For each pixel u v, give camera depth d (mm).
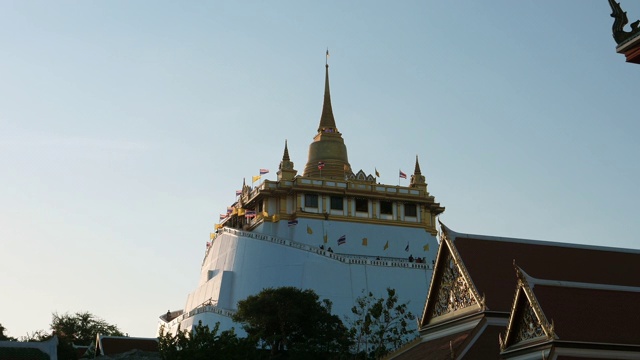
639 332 50938
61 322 199375
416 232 171625
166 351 74375
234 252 162500
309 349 113562
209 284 165750
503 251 64500
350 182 168375
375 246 167125
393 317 133500
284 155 173250
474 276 62656
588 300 52000
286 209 167625
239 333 138000
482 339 59938
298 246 154250
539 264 63250
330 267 150375
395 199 171125
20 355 94688
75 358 138250
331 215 166500
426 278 154875
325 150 186125
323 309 123438
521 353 52281
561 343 49469
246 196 176875
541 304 51125
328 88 196375
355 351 125938
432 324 67688
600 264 63406
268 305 120688
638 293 53344
